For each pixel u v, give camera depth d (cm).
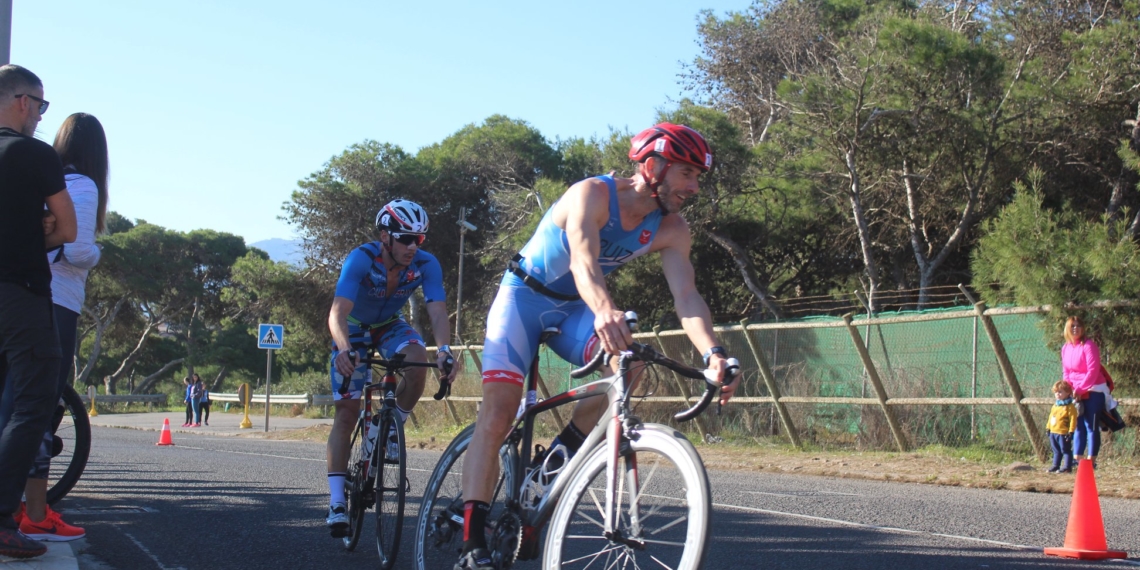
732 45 3117
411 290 507
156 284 5306
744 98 3120
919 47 1925
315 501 661
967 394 1132
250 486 750
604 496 292
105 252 5166
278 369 5559
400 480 429
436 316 500
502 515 331
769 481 879
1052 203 2100
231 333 5459
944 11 2495
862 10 2866
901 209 2292
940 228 2306
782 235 2422
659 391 1439
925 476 911
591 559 294
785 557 472
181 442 1525
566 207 324
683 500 267
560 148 3900
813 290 2612
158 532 525
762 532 546
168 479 800
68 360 441
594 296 295
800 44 2914
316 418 2847
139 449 1235
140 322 5831
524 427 344
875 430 1204
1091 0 2184
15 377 388
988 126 2002
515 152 3628
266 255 6131
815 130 2097
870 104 2028
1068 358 937
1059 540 530
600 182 320
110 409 4072
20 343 385
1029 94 1964
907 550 491
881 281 2472
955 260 2372
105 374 6347
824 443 1256
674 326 2483
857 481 902
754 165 2356
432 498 388
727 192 2331
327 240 3647
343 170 3641
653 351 286
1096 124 1970
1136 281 920
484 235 3691
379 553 449
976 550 494
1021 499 737
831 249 2469
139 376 6481
